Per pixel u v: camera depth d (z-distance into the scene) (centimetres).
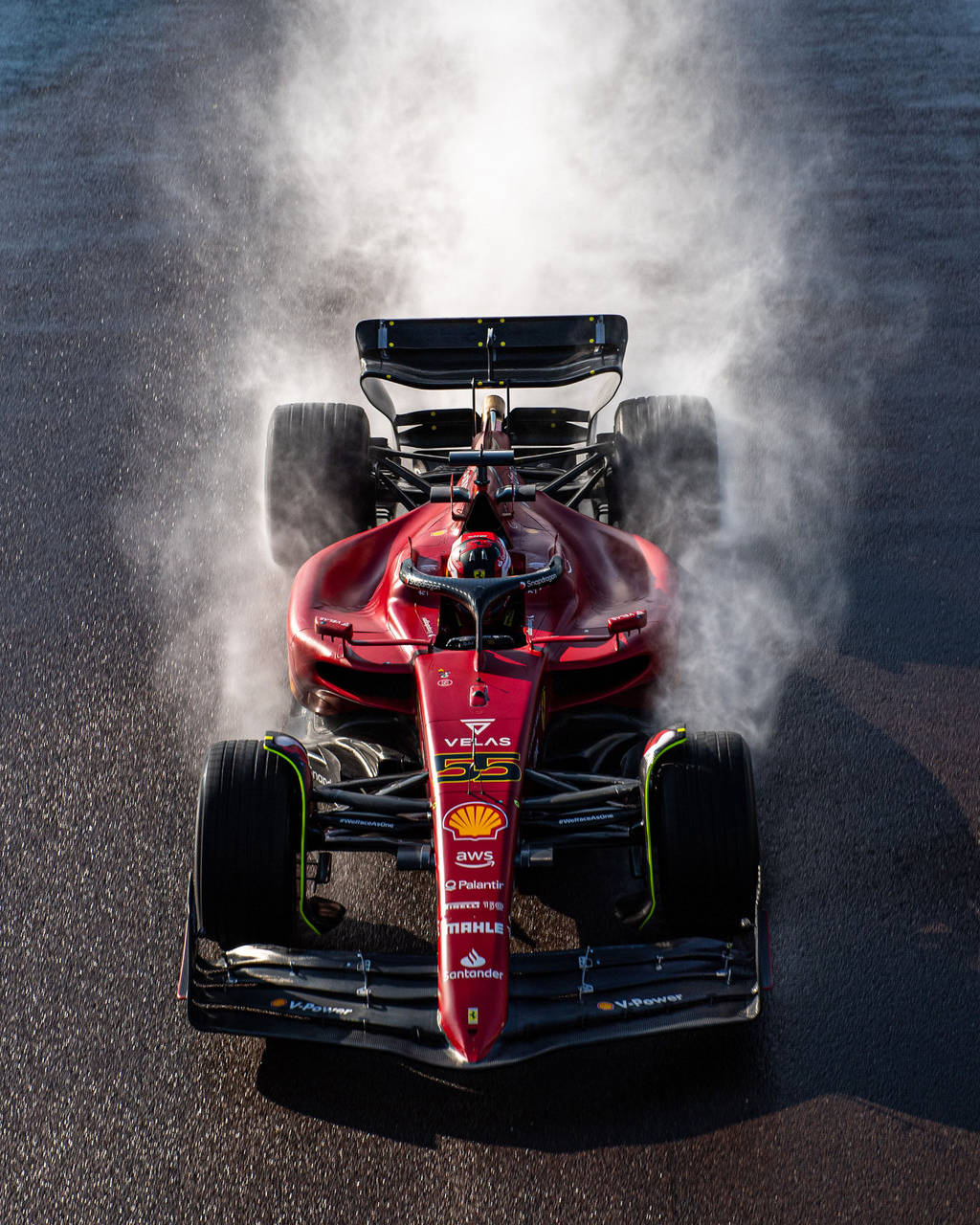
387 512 3209
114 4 7131
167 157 5453
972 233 4738
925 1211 1681
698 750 1898
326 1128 1802
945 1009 1972
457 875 1738
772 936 2106
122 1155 1778
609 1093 1842
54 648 2822
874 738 2542
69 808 2394
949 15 6738
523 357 2905
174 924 2152
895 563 3080
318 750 2306
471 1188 1720
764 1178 1725
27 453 3547
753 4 7081
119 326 4197
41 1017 1984
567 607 2278
